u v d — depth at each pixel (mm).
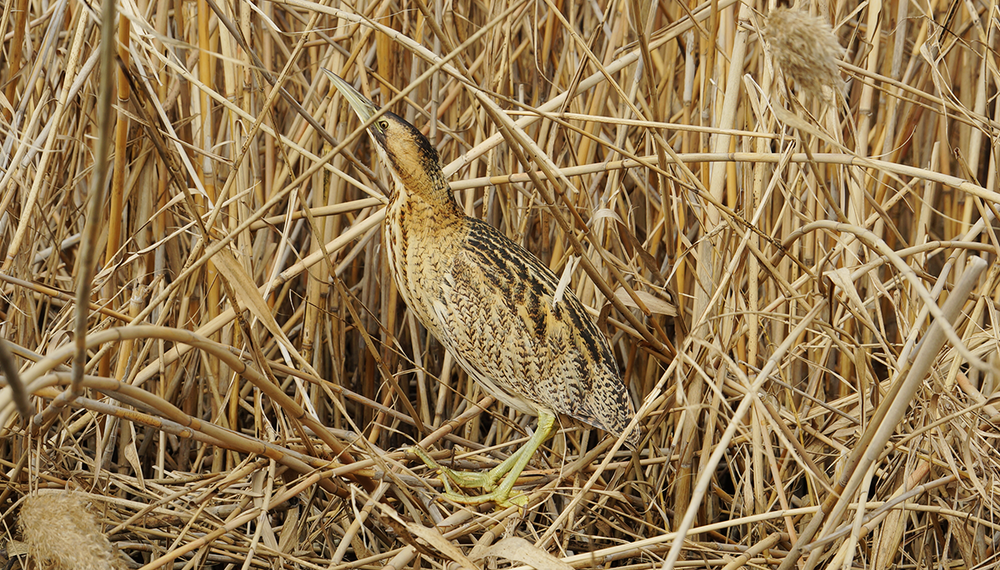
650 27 7133
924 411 6223
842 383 8328
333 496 7695
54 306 9234
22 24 7215
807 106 7734
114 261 7441
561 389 7055
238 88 7609
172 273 8258
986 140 9383
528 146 5477
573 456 7996
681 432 7586
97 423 6934
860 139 7844
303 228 9859
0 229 7512
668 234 6582
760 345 8320
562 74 9289
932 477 6617
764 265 6203
